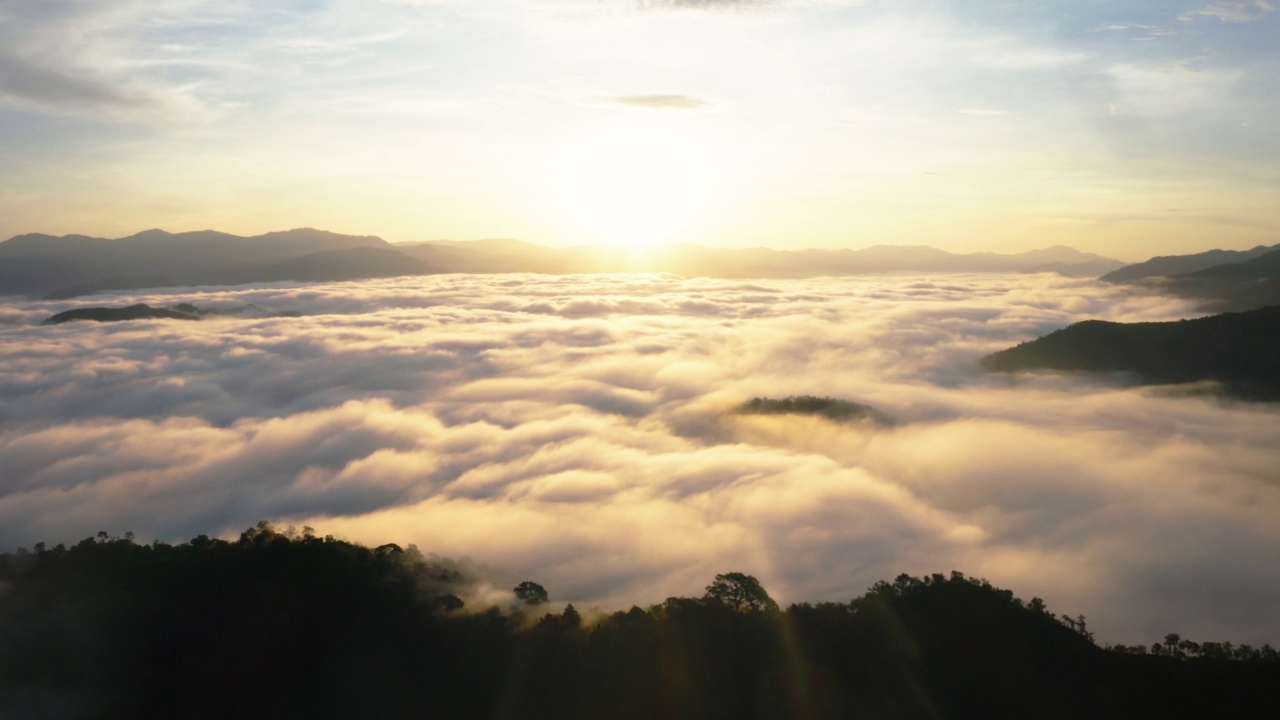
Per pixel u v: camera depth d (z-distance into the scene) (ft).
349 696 113.70
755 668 115.96
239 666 117.29
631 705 109.70
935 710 106.73
